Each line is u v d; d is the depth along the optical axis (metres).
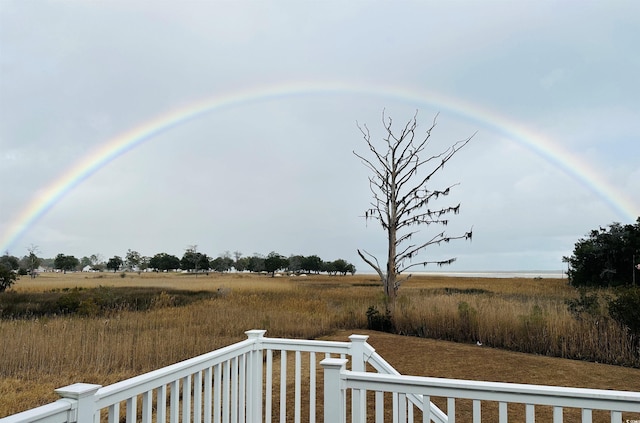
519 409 6.02
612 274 25.45
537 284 34.81
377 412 2.62
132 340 9.95
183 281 48.34
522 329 10.27
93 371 8.42
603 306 10.32
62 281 50.00
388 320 13.36
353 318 14.41
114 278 60.44
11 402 6.53
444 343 10.80
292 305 17.12
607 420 5.54
